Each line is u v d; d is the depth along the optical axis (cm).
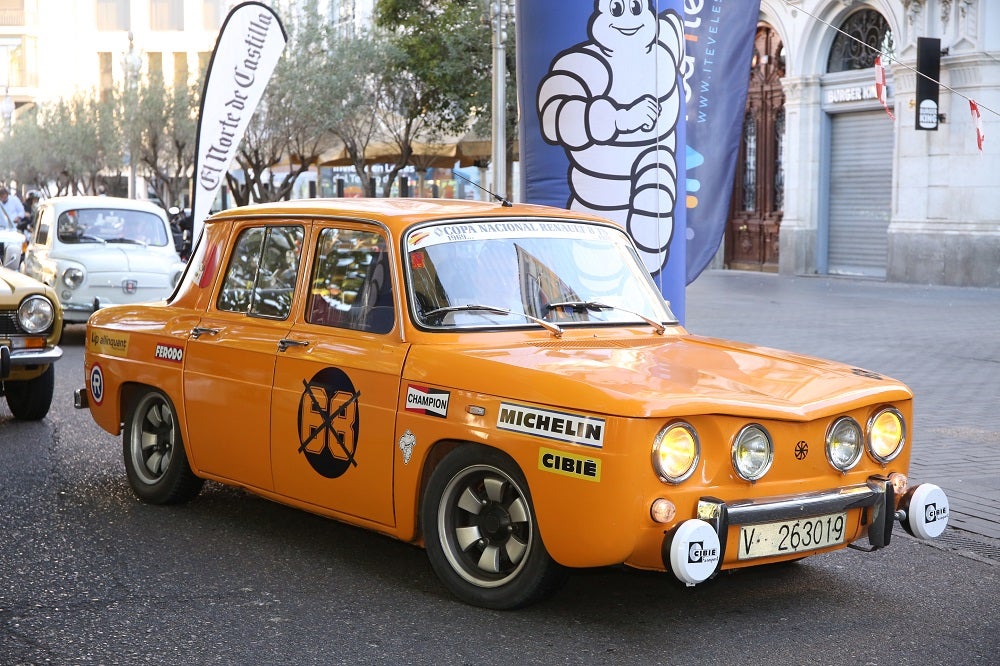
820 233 2731
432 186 3350
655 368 496
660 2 873
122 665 443
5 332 915
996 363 1294
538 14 873
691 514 454
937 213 2392
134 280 1572
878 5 2491
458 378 495
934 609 518
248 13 1292
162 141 3366
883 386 508
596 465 444
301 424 561
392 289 537
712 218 1024
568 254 581
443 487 505
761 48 2912
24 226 2731
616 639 472
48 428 944
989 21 2281
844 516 496
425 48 2520
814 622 498
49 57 6844
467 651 457
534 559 482
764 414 461
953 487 746
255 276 617
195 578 551
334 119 2570
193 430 635
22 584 541
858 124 2633
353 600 519
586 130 872
